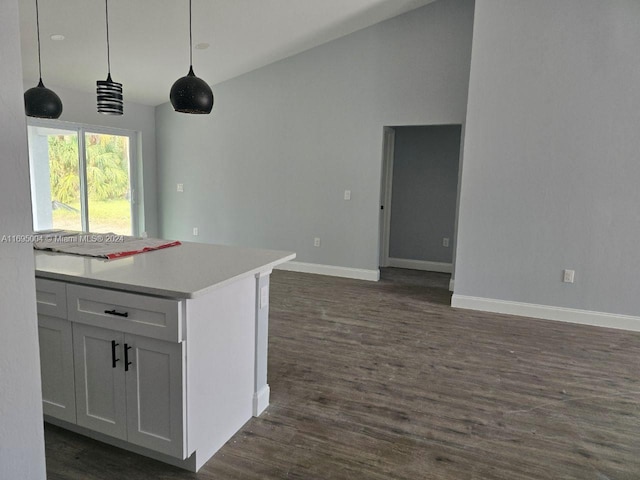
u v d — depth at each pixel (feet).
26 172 2.04
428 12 15.88
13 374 2.05
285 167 18.95
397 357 10.28
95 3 11.95
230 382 6.86
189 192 21.40
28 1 11.43
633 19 11.66
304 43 17.04
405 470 6.35
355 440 7.03
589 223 12.65
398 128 20.43
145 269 6.42
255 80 18.99
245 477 6.11
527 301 13.55
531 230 13.24
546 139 12.75
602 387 9.02
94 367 6.20
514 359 10.30
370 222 17.69
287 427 7.35
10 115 1.94
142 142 21.13
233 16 13.97
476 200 13.66
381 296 15.52
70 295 6.07
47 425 7.15
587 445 7.04
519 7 12.56
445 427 7.46
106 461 6.36
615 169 12.25
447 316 13.35
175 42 15.25
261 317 7.59
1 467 2.04
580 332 12.23
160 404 5.87
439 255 20.62
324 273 18.79
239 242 20.51
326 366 9.73
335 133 17.81
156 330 5.59
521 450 6.88
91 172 19.21
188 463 6.21
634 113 11.91
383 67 16.74
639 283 12.39
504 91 12.97
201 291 5.37
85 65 15.93
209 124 20.38
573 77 12.30
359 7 14.79
